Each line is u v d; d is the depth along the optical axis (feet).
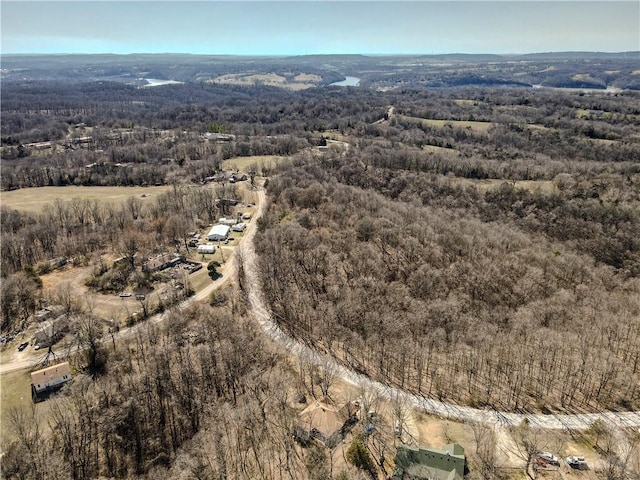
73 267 520.01
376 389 322.55
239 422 290.76
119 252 544.21
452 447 258.78
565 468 255.09
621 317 392.27
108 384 318.04
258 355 357.82
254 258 544.21
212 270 506.07
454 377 337.93
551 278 482.28
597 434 284.41
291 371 346.54
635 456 262.67
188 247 578.66
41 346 377.71
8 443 277.85
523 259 508.94
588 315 402.31
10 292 425.28
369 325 386.32
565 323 394.32
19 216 627.87
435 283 461.37
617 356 350.23
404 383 332.19
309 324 406.82
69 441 273.13
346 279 470.80
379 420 290.97
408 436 278.46
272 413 298.76
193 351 355.56
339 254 513.04
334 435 273.75
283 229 558.97
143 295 453.17
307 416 287.28
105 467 272.92
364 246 526.57
